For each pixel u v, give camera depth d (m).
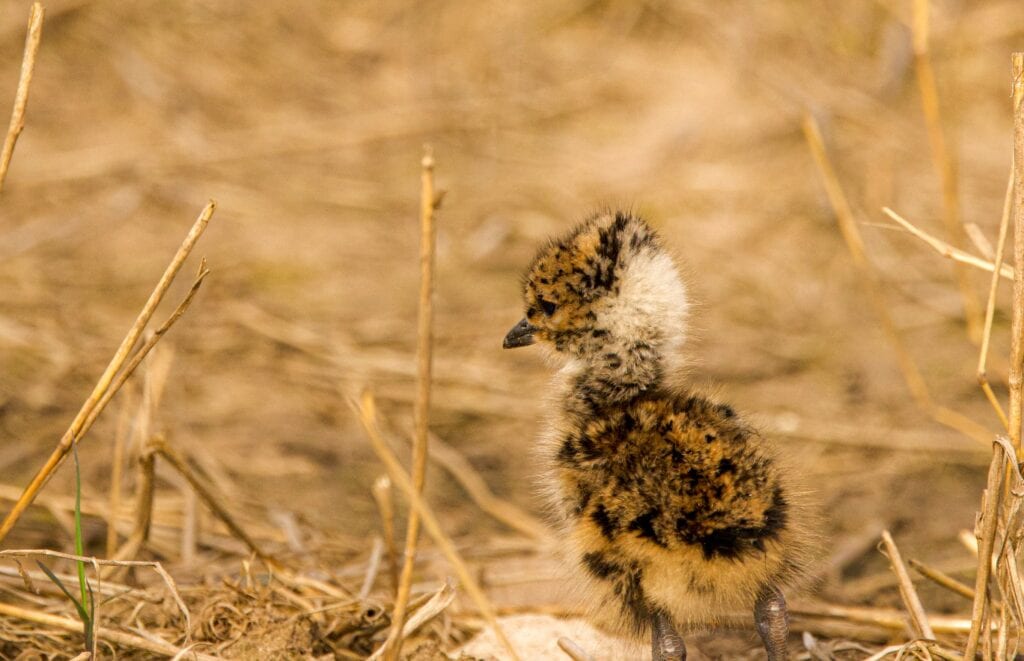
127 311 14.80
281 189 17.42
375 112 18.94
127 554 9.41
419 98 19.19
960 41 19.09
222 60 19.80
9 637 8.34
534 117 18.78
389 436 13.20
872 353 14.19
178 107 18.77
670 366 8.51
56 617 8.29
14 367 13.74
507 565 10.63
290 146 18.14
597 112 18.86
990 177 16.73
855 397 13.51
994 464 7.20
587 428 8.05
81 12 20.06
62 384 13.55
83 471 12.06
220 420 13.20
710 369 13.90
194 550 10.60
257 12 20.73
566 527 8.09
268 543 10.90
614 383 8.41
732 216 16.53
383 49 20.30
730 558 7.30
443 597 8.72
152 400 10.62
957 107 18.22
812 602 9.44
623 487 7.52
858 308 14.98
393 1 20.98
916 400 13.38
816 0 20.08
